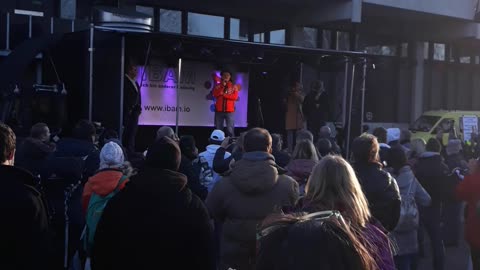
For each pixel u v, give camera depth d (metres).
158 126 13.46
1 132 3.32
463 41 19.75
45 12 11.67
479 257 5.88
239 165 4.57
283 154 6.50
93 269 3.42
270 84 14.49
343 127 12.62
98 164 5.77
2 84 9.45
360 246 2.48
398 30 18.62
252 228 4.48
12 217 3.18
